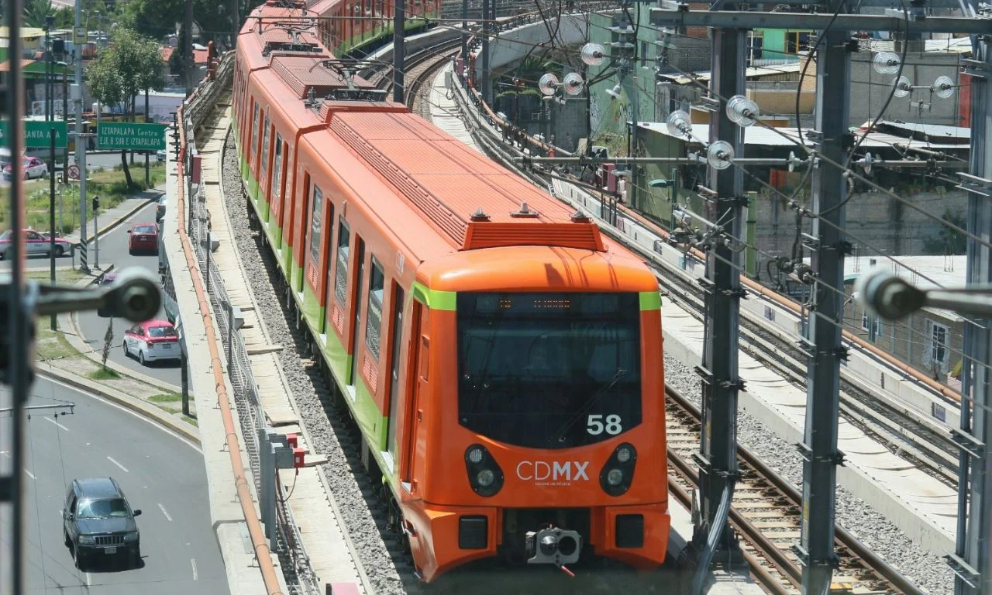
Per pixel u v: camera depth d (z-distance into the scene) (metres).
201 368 57.12
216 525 40.97
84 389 129.00
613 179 97.06
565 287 35.41
